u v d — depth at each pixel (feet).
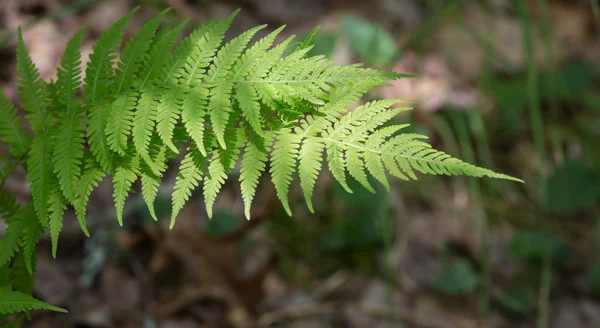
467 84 19.34
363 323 13.39
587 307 15.03
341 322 13.37
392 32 20.36
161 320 12.03
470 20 21.56
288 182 4.84
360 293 14.01
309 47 5.04
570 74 19.94
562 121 19.63
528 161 18.53
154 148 5.12
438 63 19.54
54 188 5.05
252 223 13.01
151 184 4.97
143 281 12.39
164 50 5.29
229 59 5.11
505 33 21.44
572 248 16.53
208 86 4.99
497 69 20.20
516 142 18.90
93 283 12.03
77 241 12.48
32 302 4.86
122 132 4.84
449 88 18.63
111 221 12.87
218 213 13.48
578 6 23.66
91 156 5.19
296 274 14.11
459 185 17.19
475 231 16.14
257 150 5.00
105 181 13.48
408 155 4.78
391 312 13.17
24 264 5.80
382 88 16.22
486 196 17.30
